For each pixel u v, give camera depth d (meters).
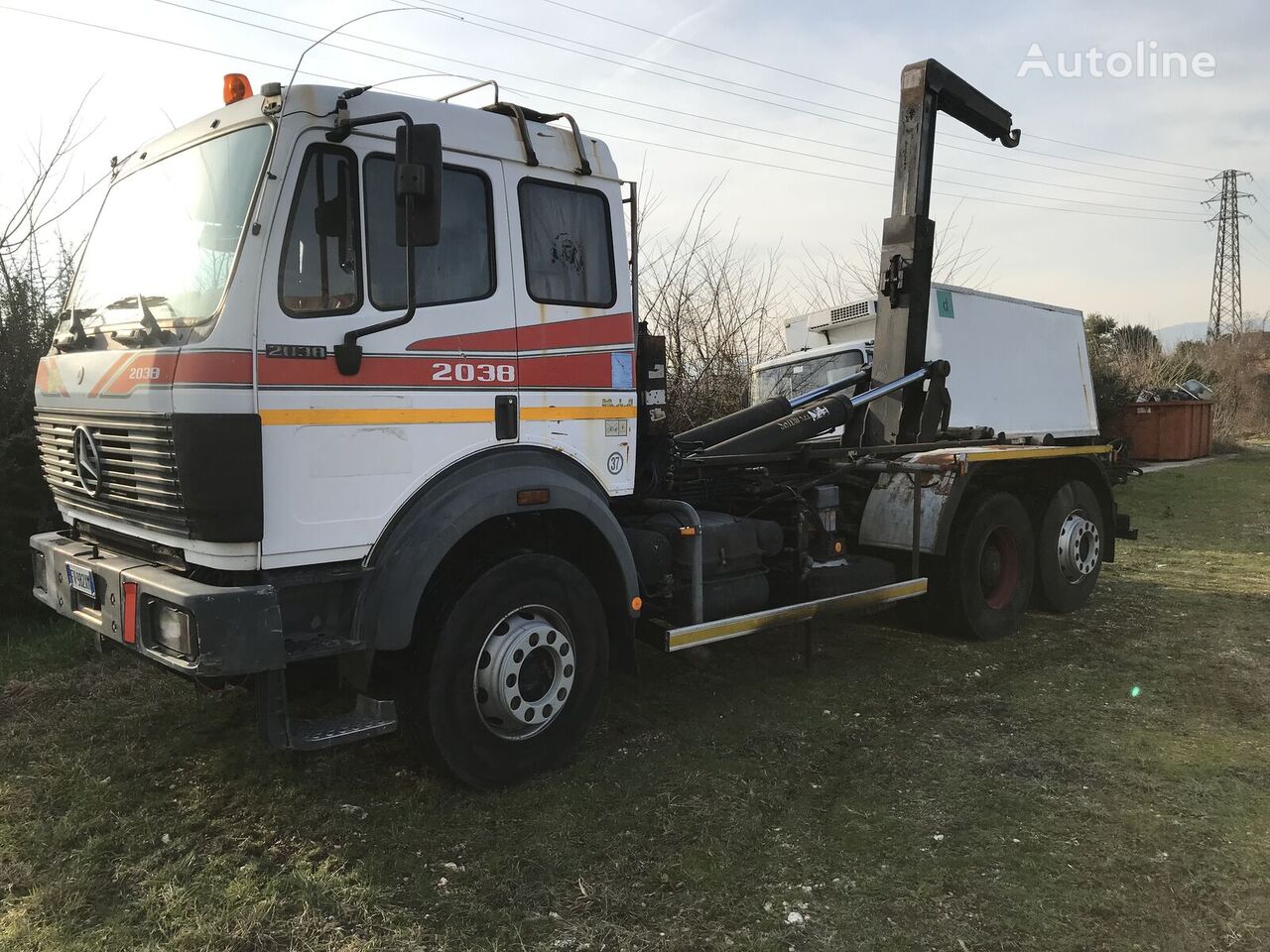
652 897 2.94
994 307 9.97
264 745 4.03
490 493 3.48
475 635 3.52
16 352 5.74
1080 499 6.91
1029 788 3.75
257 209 2.99
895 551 5.85
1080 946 2.68
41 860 3.09
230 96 3.34
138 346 3.23
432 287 3.43
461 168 3.54
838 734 4.36
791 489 5.22
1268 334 36.78
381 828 3.36
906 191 6.19
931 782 3.81
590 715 3.95
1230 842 3.29
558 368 3.86
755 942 2.70
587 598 3.89
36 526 5.77
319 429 3.12
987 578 6.08
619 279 4.13
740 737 4.30
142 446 3.13
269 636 2.97
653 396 4.52
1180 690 4.98
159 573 3.17
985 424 9.66
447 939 2.70
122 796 3.55
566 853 3.20
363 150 3.23
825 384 9.10
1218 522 11.29
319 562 3.15
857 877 3.06
